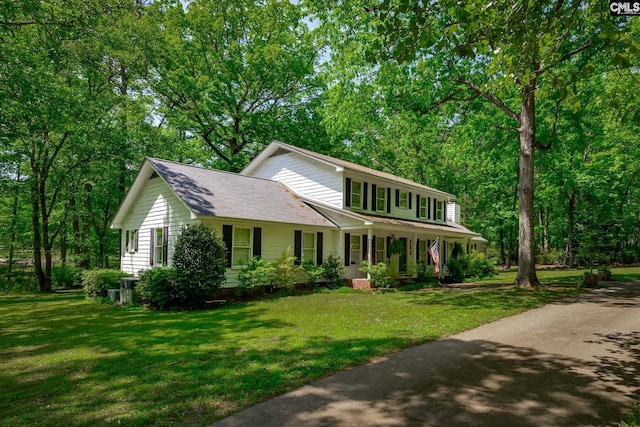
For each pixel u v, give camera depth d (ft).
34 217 66.33
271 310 36.50
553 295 41.81
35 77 41.70
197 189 49.01
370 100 56.59
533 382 15.83
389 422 12.33
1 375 18.21
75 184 69.41
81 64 57.88
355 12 49.83
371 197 67.05
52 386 16.49
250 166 73.56
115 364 19.54
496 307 34.53
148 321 32.35
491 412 13.04
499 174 98.73
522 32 14.79
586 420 12.44
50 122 46.75
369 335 24.34
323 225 57.11
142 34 72.38
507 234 118.42
